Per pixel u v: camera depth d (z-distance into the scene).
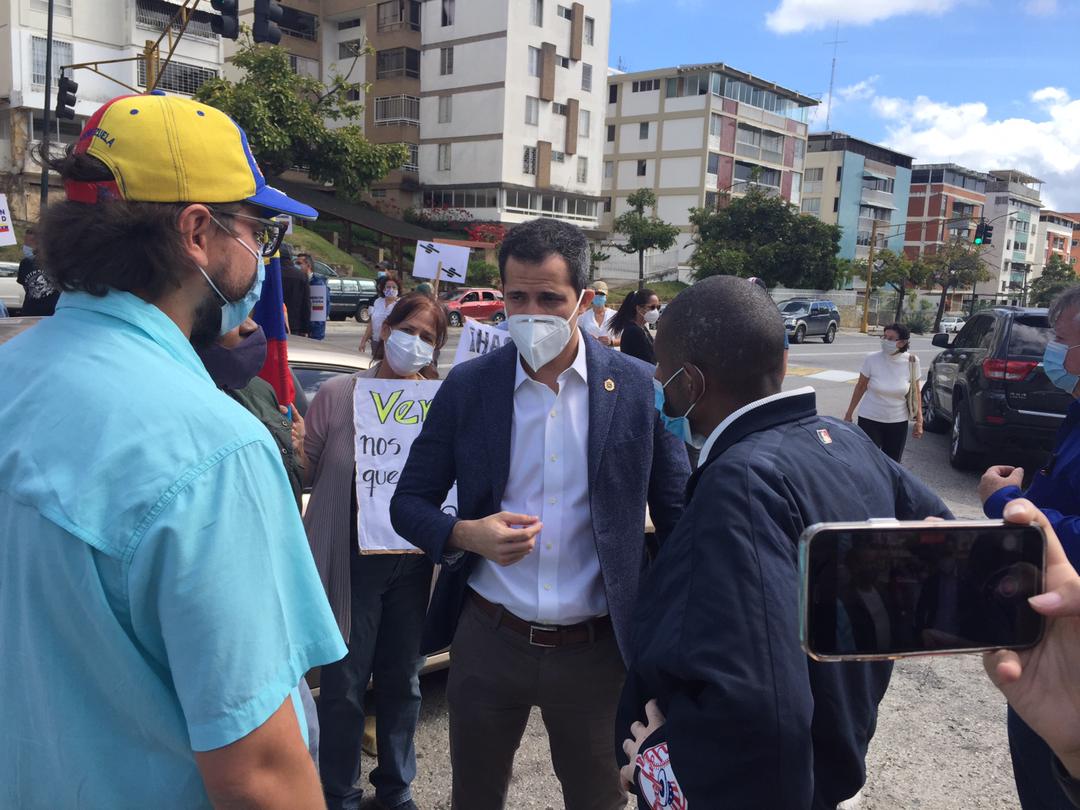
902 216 68.25
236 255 1.18
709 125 48.56
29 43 26.81
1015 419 7.29
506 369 2.04
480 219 39.56
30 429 0.99
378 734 2.69
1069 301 2.53
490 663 2.02
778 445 1.33
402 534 2.02
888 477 1.50
